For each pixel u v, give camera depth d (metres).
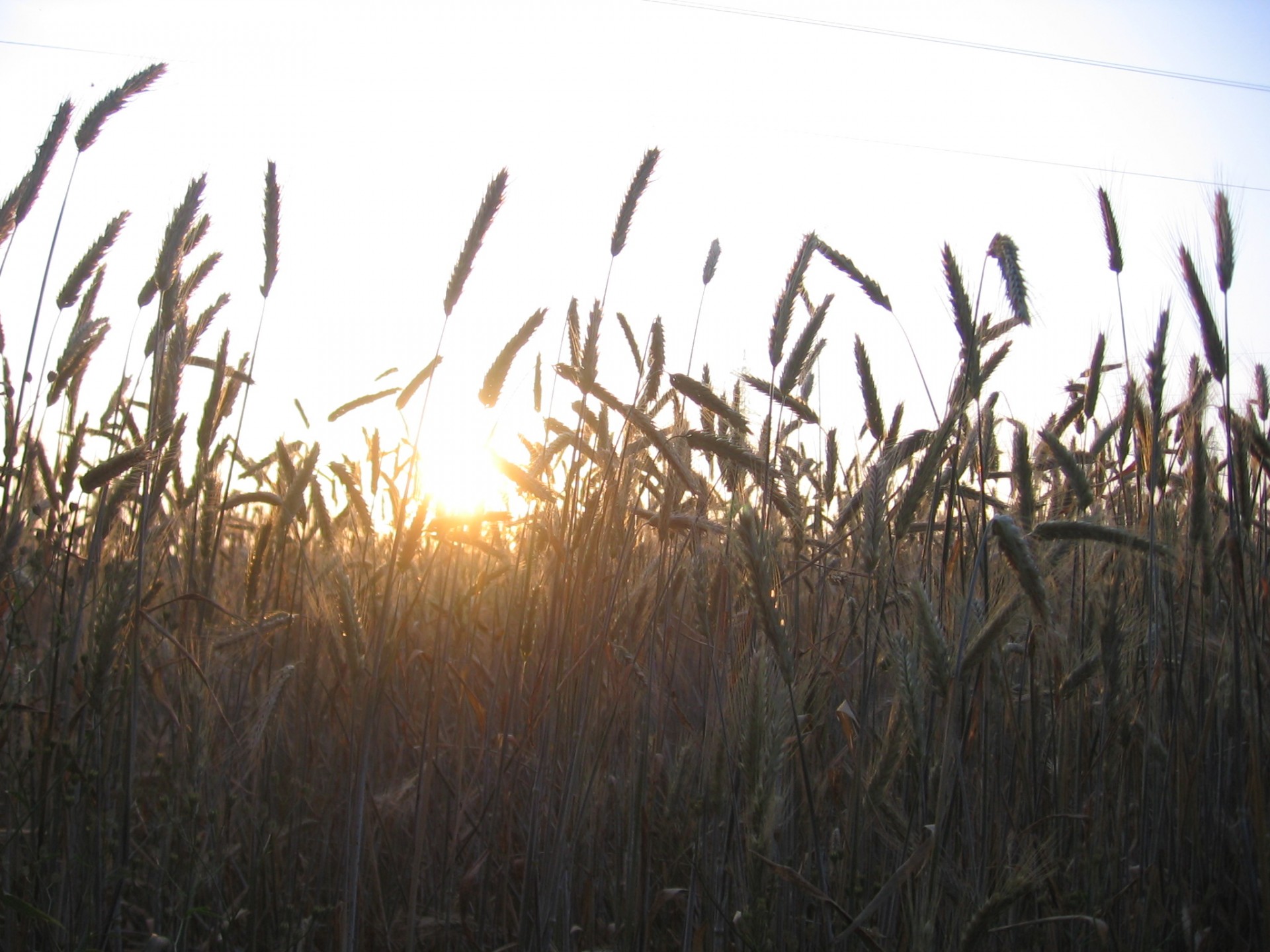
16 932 3.24
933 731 3.44
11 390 3.94
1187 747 4.20
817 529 5.05
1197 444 4.09
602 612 3.96
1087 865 3.65
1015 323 3.75
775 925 3.45
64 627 3.63
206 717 3.56
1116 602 3.80
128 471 3.45
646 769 3.62
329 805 4.03
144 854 3.54
